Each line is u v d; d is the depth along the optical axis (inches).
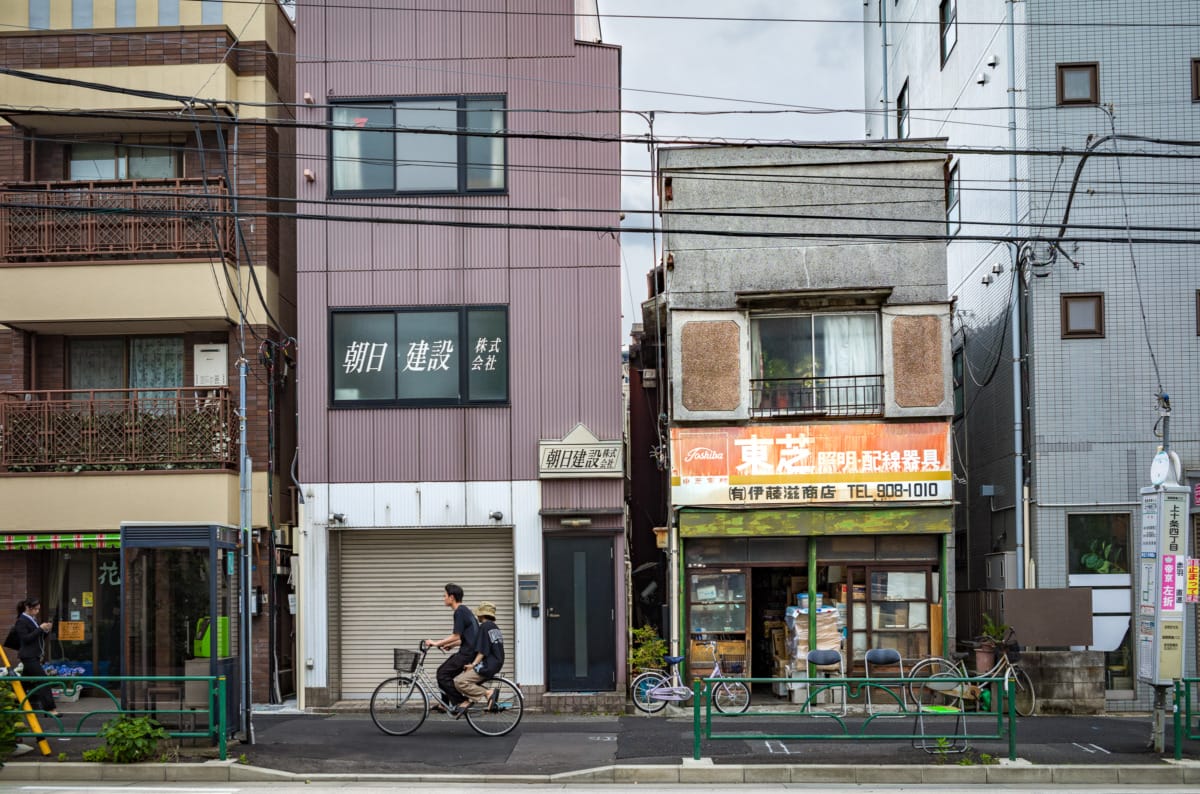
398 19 757.9
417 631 749.3
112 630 780.0
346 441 746.2
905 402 736.3
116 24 788.6
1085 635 693.3
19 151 780.0
